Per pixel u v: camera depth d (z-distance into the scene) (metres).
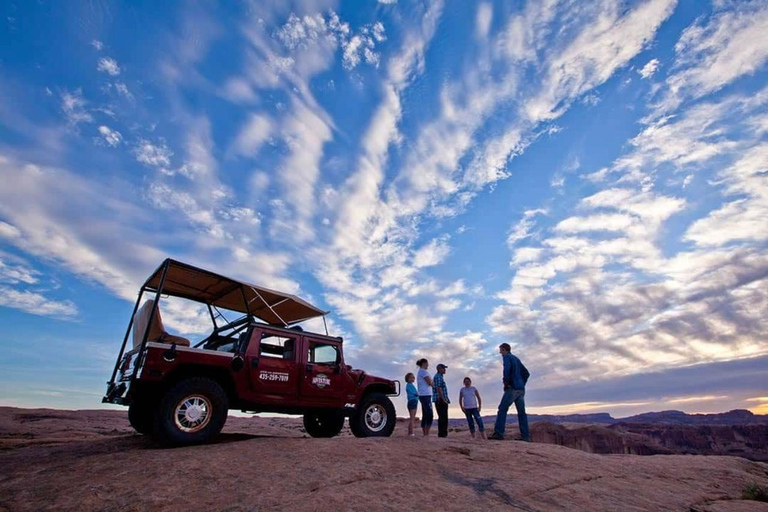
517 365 9.00
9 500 3.86
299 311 9.01
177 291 8.16
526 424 8.67
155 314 6.75
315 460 5.00
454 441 7.05
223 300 8.68
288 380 7.24
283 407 7.11
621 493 4.88
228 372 6.58
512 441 7.50
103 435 12.45
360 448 5.71
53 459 5.39
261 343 7.22
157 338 6.67
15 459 5.52
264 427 17.12
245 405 6.82
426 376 9.44
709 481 6.12
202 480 4.29
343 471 4.66
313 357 7.79
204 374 6.50
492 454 6.13
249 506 3.67
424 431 9.30
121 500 3.80
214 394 6.11
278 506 3.68
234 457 5.07
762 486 6.03
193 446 5.75
